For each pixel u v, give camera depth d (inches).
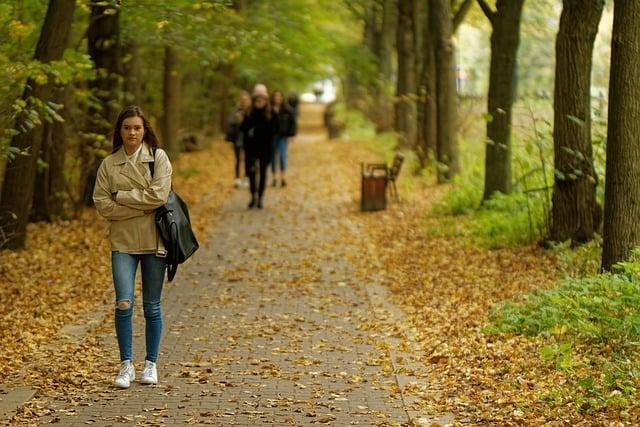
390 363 403.9
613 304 399.2
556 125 617.0
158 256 364.8
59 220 797.9
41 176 790.5
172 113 1334.9
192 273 628.4
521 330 430.9
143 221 364.2
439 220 814.5
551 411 323.0
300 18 1136.8
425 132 1159.0
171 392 362.3
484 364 386.9
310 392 364.2
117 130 364.2
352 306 527.5
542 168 692.7
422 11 1307.8
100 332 459.5
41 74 542.6
